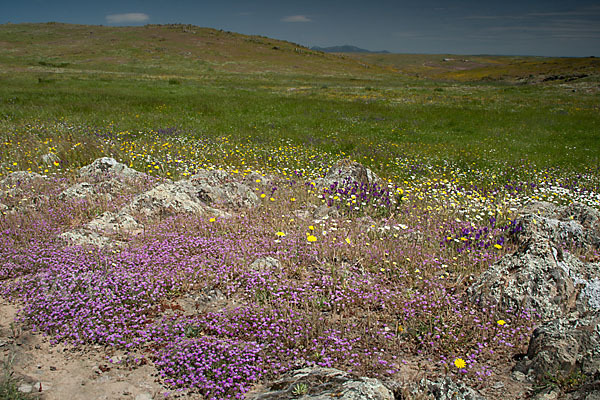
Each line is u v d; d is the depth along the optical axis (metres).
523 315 4.58
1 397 3.19
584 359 3.56
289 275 5.62
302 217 7.91
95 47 84.81
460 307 4.88
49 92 29.92
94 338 4.14
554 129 22.55
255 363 3.84
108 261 5.50
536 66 89.62
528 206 8.84
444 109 29.48
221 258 5.92
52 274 5.16
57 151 11.73
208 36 104.31
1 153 11.82
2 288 5.01
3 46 81.75
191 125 19.28
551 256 5.01
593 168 14.03
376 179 11.02
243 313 4.61
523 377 3.71
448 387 3.39
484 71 95.81
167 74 59.03
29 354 3.92
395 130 21.50
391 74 84.12
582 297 4.86
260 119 22.95
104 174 9.78
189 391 3.54
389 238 6.81
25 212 7.30
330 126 21.98
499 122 24.48
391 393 3.36
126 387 3.55
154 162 11.50
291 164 12.98
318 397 3.22
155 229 6.80
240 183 9.20
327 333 4.22
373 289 5.19
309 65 85.00
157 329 4.34
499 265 5.18
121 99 27.36
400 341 4.25
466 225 7.32
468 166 14.06
